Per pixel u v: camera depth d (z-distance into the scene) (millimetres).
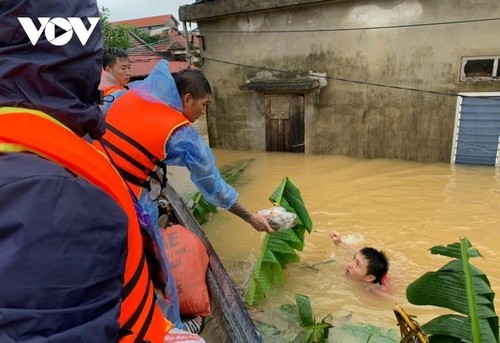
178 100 2402
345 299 3451
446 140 7578
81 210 807
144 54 15531
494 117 7113
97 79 960
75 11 896
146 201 2461
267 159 8758
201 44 9891
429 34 7277
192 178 2561
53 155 861
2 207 729
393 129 8000
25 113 833
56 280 760
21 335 723
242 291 3545
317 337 2779
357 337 2963
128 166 2311
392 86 7809
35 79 835
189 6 9531
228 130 10016
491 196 5766
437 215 5156
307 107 8781
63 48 854
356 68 8078
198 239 3045
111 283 875
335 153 8742
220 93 9891
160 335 1279
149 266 1523
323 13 8133
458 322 1966
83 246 802
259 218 3031
